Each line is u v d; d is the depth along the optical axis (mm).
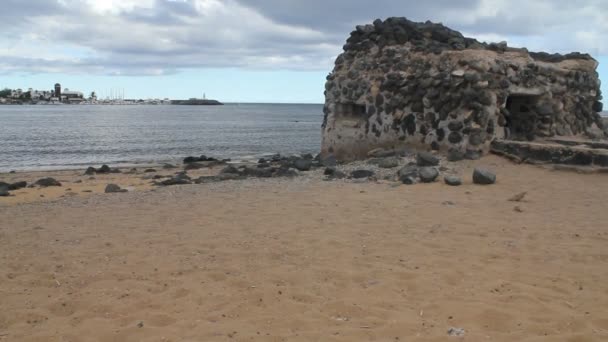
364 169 14961
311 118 102625
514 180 12586
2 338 4777
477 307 5309
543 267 6625
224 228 8719
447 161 14836
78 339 4754
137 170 21281
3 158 27891
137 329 4898
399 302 5523
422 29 17406
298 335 4758
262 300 5621
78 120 76000
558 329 4859
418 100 16375
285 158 25047
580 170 13016
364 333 4777
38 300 5691
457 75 15266
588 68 18203
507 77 15656
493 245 7578
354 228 8594
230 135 49875
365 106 18078
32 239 8156
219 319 5148
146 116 100438
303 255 7176
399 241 7789
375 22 18312
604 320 5043
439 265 6688
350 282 6137
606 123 19000
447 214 9562
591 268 6559
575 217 9211
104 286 6055
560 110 17016
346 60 19031
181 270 6582
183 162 25609
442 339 4637
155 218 9578
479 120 15164
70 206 10992
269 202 10922
